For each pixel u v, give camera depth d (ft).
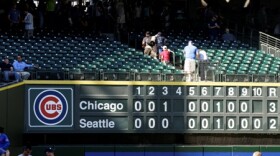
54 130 172.45
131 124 174.09
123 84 173.88
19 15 209.26
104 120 173.68
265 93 176.35
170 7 232.53
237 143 177.58
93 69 191.93
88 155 170.81
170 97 174.50
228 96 175.63
